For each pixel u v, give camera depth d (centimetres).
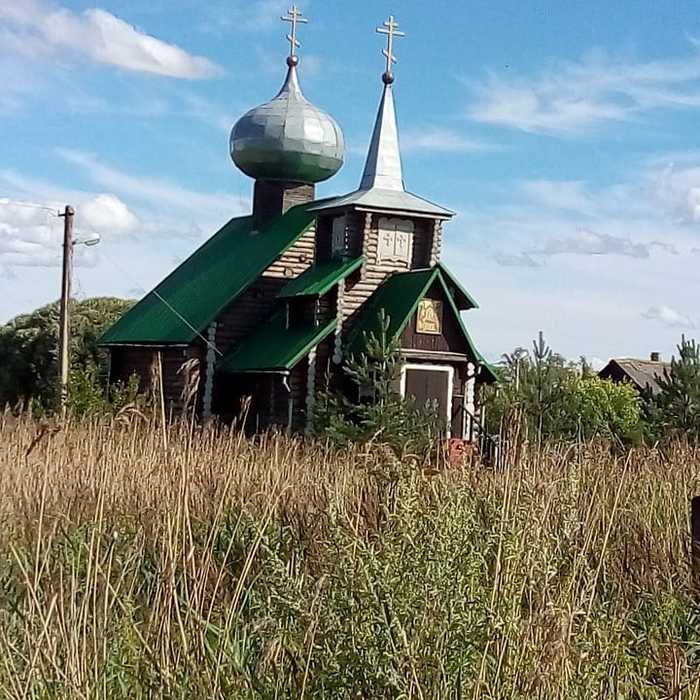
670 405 2784
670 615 873
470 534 674
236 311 3738
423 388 3394
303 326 3538
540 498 758
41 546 811
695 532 925
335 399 2912
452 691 614
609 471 1290
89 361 5125
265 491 1146
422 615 620
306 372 3400
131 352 4134
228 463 1338
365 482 1062
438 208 3572
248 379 3628
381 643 616
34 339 5375
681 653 772
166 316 4016
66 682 635
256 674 671
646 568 984
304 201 4284
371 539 761
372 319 3441
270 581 689
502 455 938
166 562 802
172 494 1036
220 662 682
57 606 701
